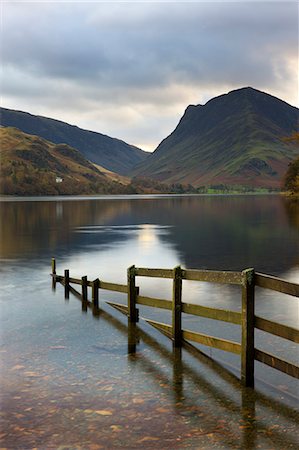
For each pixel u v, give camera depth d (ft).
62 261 90.27
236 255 95.50
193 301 54.03
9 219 230.27
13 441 22.61
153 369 32.37
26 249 110.63
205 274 33.37
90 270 79.41
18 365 33.42
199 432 23.32
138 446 21.99
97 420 24.71
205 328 42.47
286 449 21.61
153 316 47.67
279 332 27.14
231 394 28.04
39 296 58.80
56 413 25.59
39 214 275.39
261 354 28.58
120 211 314.96
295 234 139.85
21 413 25.63
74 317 47.88
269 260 87.97
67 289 61.57
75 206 403.54
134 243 121.80
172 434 23.13
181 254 98.53
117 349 37.04
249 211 288.51
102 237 139.95
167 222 204.03
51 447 22.00
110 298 57.06
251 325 29.01
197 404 26.63
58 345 38.24
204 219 220.64
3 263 88.12
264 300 53.47
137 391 28.55
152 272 41.68
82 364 33.53
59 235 147.33
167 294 57.98
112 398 27.55
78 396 27.86
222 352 35.99
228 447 21.81
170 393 28.22
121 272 77.10
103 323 45.37
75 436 23.02
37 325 44.88
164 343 38.50
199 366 32.91
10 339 40.11
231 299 54.90
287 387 29.04
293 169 466.29
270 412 25.57
